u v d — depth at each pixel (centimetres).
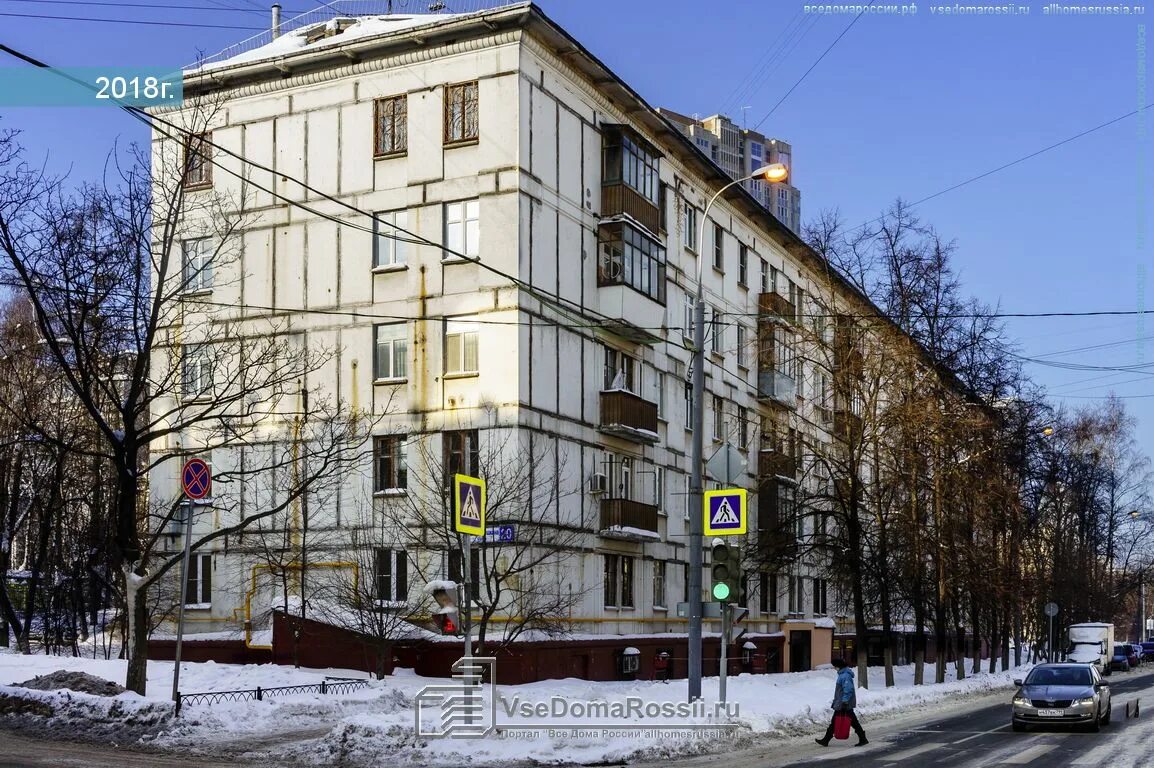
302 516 3362
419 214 3378
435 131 3378
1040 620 6494
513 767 1758
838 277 3609
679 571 4088
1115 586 8194
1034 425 4544
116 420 3516
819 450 3606
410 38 3366
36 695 2083
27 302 3962
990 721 2806
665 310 3856
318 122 3528
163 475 3625
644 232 3731
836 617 5497
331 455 2834
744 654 4544
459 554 2958
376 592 2959
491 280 3266
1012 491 4031
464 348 3297
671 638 3888
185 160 2395
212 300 3575
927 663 6562
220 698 2394
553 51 3438
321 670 2988
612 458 3678
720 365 4534
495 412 3219
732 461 2347
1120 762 1895
